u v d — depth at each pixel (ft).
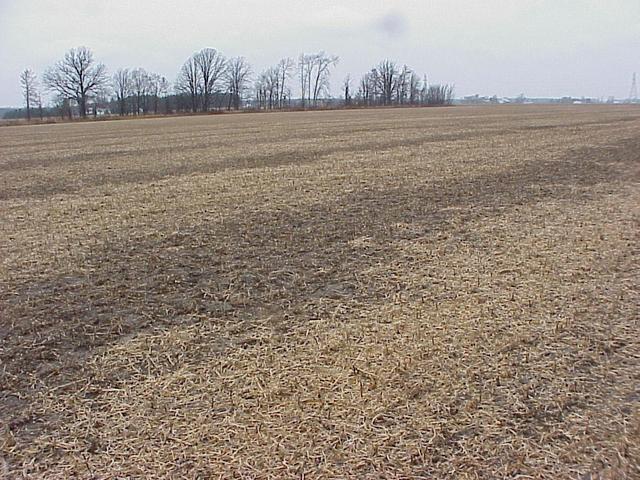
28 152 73.51
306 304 16.11
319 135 88.12
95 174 47.78
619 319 14.52
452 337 13.61
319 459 9.21
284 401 10.93
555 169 42.16
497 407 10.59
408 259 20.27
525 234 23.29
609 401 10.73
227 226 26.30
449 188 35.06
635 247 20.86
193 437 9.89
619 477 8.59
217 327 14.61
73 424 10.39
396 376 11.77
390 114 180.34
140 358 12.95
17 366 12.71
